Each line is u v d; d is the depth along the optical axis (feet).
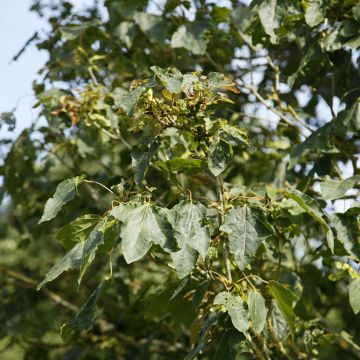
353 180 14.88
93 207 22.16
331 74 19.20
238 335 13.10
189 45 19.58
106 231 12.50
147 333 24.67
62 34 20.68
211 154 12.79
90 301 12.93
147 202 12.10
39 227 25.68
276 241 15.53
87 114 18.94
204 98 12.85
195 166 14.26
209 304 14.87
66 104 18.95
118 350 24.18
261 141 21.24
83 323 12.85
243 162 21.30
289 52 21.42
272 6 16.08
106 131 19.38
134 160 13.50
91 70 21.34
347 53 18.01
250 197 13.67
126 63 22.07
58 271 12.15
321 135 16.62
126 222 11.71
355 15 15.85
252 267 16.48
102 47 22.36
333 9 16.92
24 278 26.04
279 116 19.71
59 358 26.99
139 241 11.66
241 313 12.52
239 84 20.27
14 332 26.18
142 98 12.85
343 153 18.12
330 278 15.10
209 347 19.52
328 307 23.45
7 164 22.13
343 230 14.65
